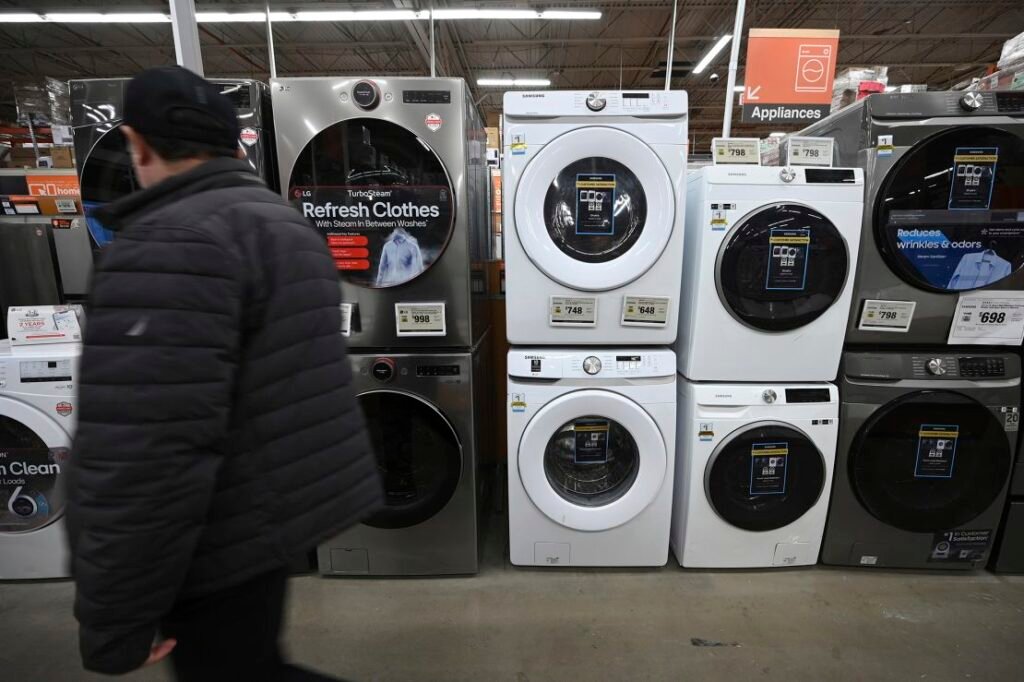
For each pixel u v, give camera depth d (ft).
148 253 1.86
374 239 5.02
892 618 4.98
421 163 4.93
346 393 2.54
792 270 5.08
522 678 4.32
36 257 7.01
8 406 5.09
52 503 5.41
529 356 5.24
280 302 2.21
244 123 4.88
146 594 1.92
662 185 4.89
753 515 5.50
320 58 24.89
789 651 4.59
